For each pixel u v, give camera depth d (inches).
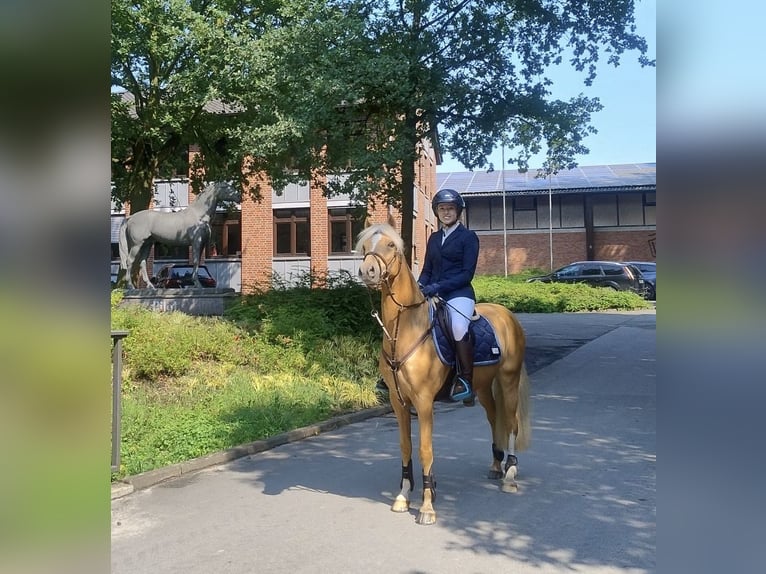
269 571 178.5
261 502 238.5
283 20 737.0
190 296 608.1
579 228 1802.4
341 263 1242.6
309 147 584.1
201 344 460.4
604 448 307.6
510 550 189.9
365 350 506.9
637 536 198.4
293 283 642.2
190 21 701.9
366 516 221.9
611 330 906.7
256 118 690.8
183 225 631.2
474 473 273.3
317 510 228.8
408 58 542.0
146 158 868.0
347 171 590.9
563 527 207.0
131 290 611.5
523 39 634.8
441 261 238.5
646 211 1766.7
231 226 1311.5
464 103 614.5
